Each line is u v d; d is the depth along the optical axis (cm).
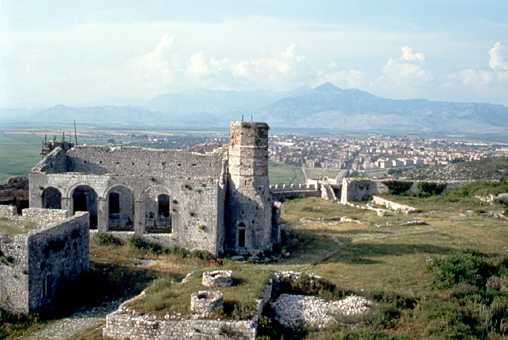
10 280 3888
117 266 4950
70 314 4041
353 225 7212
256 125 5756
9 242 3875
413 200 9375
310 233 6688
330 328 3353
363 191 10025
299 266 5169
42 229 4088
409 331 3319
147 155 6656
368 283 4144
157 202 6500
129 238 5597
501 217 7588
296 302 3678
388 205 9062
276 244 6000
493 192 9262
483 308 3681
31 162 17762
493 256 5075
